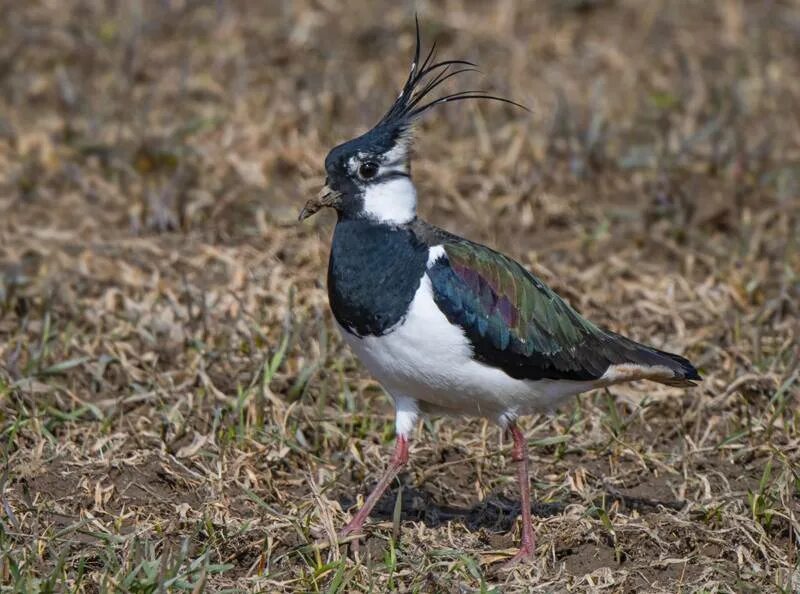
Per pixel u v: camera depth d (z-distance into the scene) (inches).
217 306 521.0
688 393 478.6
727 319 520.7
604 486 425.7
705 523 399.2
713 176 642.8
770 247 582.9
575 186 637.9
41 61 742.5
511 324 378.0
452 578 366.9
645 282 555.2
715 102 697.0
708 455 447.2
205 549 374.0
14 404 451.2
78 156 649.0
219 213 601.0
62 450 427.2
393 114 405.7
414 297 373.1
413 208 392.5
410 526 403.2
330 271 386.6
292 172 637.9
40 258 565.9
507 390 384.2
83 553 367.6
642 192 634.2
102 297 532.7
